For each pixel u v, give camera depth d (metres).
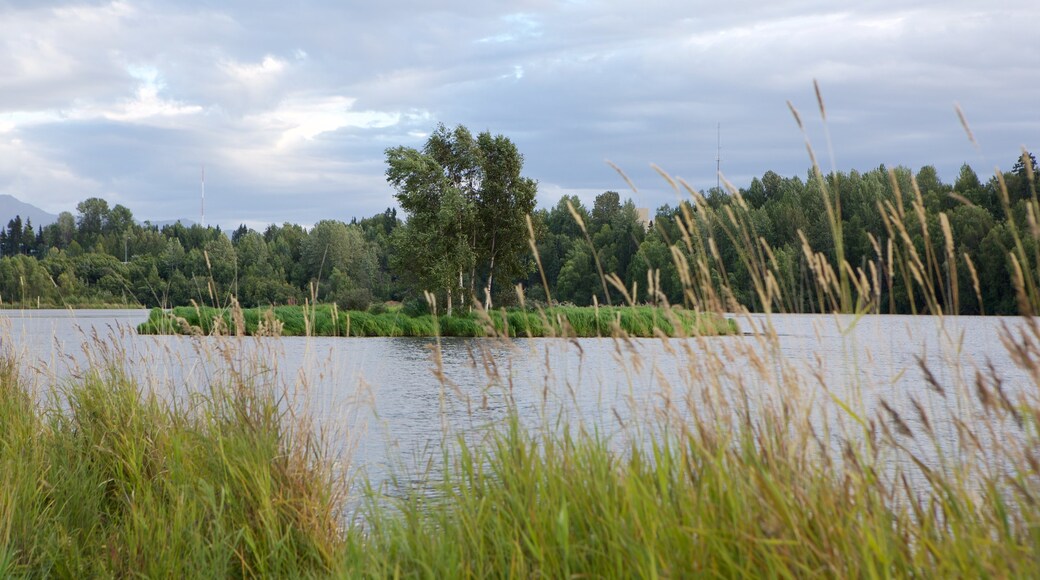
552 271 111.25
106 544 4.71
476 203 53.12
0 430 6.56
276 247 126.31
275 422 5.90
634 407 3.88
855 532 2.64
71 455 6.06
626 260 99.38
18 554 4.65
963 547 2.53
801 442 3.08
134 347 7.50
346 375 9.42
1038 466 2.60
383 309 51.50
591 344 27.33
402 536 3.73
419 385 18.39
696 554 2.71
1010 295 42.75
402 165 51.22
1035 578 2.37
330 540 4.71
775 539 2.54
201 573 4.21
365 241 122.81
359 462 8.17
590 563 3.08
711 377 3.32
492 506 3.62
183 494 4.94
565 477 3.52
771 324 3.22
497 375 4.45
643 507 2.99
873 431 3.19
